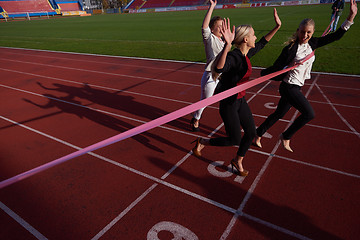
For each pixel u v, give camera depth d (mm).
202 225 2451
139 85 7477
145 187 3037
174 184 3062
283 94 3195
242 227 2414
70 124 5016
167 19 32719
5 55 14297
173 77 8133
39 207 2801
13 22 46375
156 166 3447
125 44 15438
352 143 3822
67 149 4082
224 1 57500
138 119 5148
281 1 49031
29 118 5410
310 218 2486
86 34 21781
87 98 6551
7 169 3592
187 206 2701
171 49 12953
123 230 2430
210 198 2803
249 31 2371
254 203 2705
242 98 2684
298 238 2279
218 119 4898
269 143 3920
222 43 3479
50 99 6605
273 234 2328
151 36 18047
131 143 4086
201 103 1701
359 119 4605
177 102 6008
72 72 9555
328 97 5750
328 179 3043
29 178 3307
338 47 10430
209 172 3270
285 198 2762
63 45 16562
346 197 2744
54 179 3273
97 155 3783
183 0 63938
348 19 2752
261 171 3246
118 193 2955
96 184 3139
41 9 68750
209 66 3586
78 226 2510
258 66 8883
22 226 2555
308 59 2930
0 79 9000
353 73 7289
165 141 4121
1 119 5422
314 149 3697
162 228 2432
